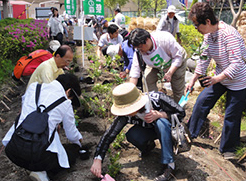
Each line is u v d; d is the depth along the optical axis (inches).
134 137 118.8
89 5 265.3
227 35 120.9
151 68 155.8
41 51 184.7
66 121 109.0
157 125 110.3
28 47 300.8
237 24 234.8
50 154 101.2
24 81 255.9
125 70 193.3
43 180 102.8
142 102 99.7
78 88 114.6
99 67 260.1
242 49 123.4
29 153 96.8
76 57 314.7
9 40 282.4
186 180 116.5
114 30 229.0
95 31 492.4
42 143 98.0
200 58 130.2
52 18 357.7
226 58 124.6
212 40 126.6
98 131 156.9
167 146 109.3
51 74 136.3
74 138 115.2
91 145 142.3
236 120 131.0
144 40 125.8
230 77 121.1
